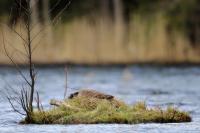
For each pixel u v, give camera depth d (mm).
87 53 53625
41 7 62875
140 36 54312
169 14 65062
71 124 20500
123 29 55125
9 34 48406
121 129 19359
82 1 68125
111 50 53844
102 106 21094
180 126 19984
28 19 21109
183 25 64125
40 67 52875
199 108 26203
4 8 64812
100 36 53938
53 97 30828
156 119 20906
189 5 65312
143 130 19203
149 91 35531
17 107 25484
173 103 28016
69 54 53469
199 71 50406
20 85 38094
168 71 50844
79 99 21719
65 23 59719
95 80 43688
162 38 54344
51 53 53281
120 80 43656
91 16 65875
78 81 42812
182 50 55594
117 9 66625
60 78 45062
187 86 38844
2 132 19141
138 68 52719
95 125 20172
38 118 20844
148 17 62844
